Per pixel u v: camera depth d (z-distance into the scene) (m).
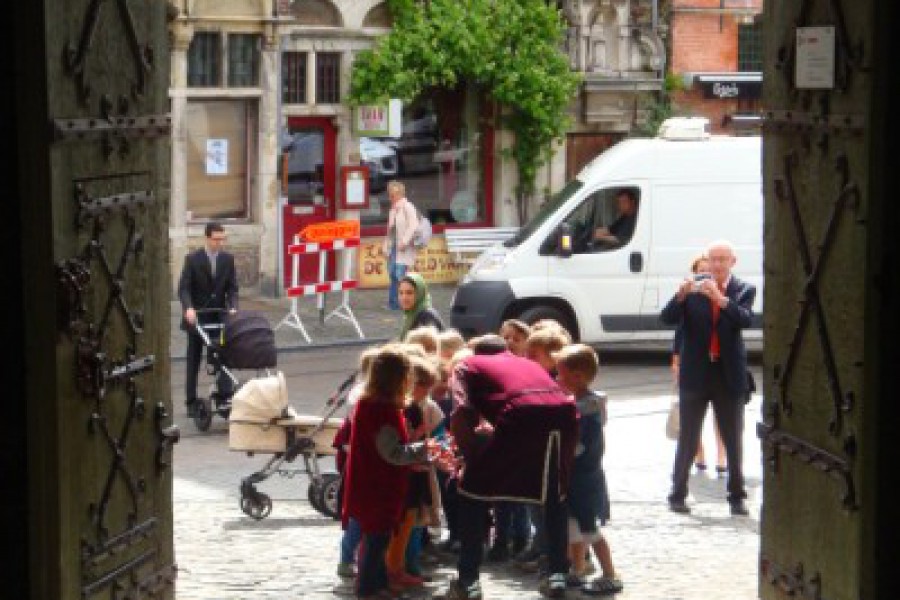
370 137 44.28
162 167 12.39
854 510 10.52
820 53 11.08
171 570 12.78
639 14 47.72
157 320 12.34
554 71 45.69
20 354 9.94
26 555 10.04
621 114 47.72
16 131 9.86
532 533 19.75
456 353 19.56
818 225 11.23
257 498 21.30
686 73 48.75
